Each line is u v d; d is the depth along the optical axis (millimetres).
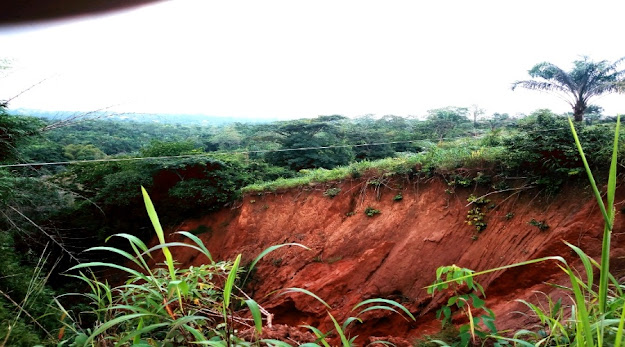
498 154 9578
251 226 14273
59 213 14070
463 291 7770
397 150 19297
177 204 16250
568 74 13945
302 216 13227
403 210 10945
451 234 9477
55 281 12023
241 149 21188
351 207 12375
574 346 2139
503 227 8719
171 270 2064
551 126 8641
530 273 7461
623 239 6641
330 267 11234
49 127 9297
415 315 8578
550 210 8148
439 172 10617
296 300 10297
